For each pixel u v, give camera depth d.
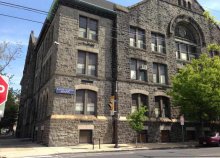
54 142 21.81
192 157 13.64
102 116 24.81
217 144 23.05
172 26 32.19
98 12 27.33
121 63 26.77
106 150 18.84
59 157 14.64
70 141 22.45
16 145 24.06
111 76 26.52
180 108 27.75
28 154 16.38
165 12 32.09
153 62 29.58
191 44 34.06
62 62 23.94
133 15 29.17
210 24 36.44
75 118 23.20
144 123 26.75
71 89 23.69
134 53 28.09
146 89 27.98
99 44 26.64
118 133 24.84
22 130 47.50
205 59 27.67
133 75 27.83
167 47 31.11
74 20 25.64
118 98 25.67
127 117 24.25
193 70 26.89
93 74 25.80
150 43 29.81
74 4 25.88
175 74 30.78
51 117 22.11
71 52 24.66
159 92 28.89
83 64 25.44
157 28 30.83
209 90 24.52
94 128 24.03
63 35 24.62
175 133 28.64
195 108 25.53
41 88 31.19
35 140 31.22
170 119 28.80
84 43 25.66
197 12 35.41
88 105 24.72
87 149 19.66
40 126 27.94
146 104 27.77
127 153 16.62
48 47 29.67
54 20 27.28
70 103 23.36
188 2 35.06
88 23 26.67
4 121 60.16
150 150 19.28
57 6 26.05
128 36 28.12
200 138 23.72
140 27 29.36
